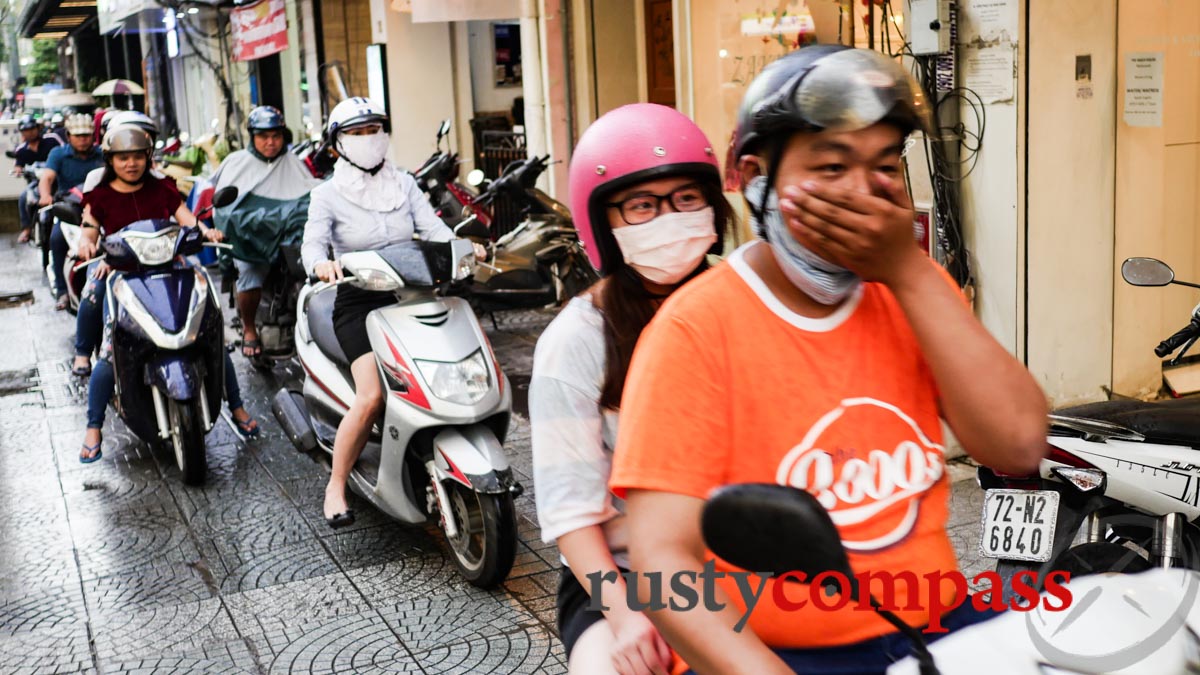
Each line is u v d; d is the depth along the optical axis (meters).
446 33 13.27
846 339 1.60
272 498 5.83
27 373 9.05
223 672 4.02
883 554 1.62
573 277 8.18
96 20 25.22
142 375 6.20
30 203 16.53
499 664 3.99
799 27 7.17
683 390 1.57
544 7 9.69
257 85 17.75
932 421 1.66
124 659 4.17
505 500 4.43
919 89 1.54
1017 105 5.38
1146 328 5.89
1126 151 5.68
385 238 5.50
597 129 2.18
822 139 1.49
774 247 1.56
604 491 2.09
